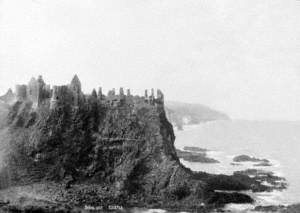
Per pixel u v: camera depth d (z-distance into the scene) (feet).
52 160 270.67
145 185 272.10
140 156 281.74
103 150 280.31
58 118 281.95
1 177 257.75
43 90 295.69
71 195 248.11
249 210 262.88
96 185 264.72
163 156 283.79
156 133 292.20
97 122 291.38
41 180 259.60
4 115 298.15
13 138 279.08
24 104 295.07
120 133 287.69
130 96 310.45
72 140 278.26
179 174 276.21
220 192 293.64
